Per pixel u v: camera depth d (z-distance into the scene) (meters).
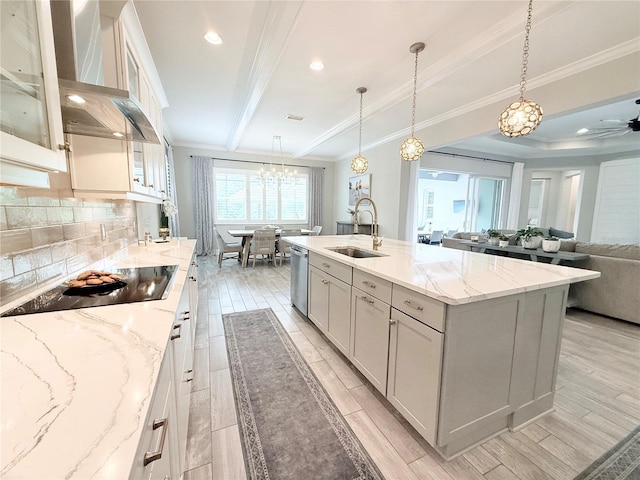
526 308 1.45
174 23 2.21
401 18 2.12
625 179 5.52
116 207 2.31
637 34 2.19
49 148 0.84
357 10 2.03
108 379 0.62
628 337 2.66
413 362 1.42
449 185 9.31
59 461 0.41
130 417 0.50
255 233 5.46
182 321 1.32
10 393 0.56
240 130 5.00
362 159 3.94
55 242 1.37
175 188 6.46
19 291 1.13
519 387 1.51
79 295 1.19
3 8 0.73
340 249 2.68
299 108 4.05
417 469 1.31
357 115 4.31
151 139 1.68
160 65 2.85
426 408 1.34
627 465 1.34
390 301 1.57
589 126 4.88
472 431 1.39
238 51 2.61
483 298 1.21
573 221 7.51
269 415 1.63
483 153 6.54
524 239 3.70
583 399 1.80
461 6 2.00
